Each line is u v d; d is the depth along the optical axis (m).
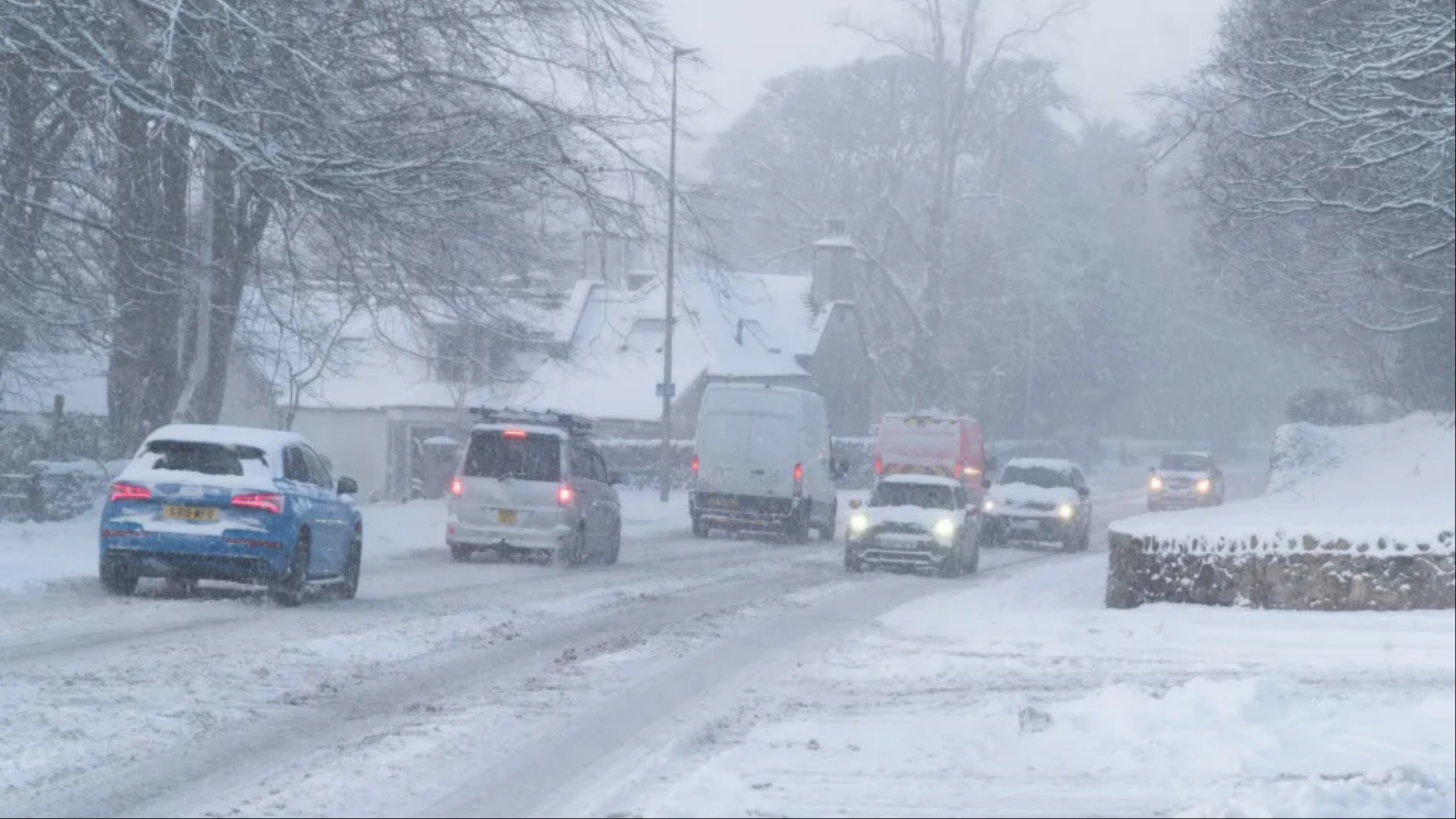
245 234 31.47
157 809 9.27
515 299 34.56
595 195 30.70
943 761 11.37
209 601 19.97
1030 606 23.62
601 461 31.34
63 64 26.66
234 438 20.12
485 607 21.22
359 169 27.81
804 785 10.34
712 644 18.53
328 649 16.23
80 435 33.88
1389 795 10.12
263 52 27.50
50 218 30.03
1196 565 21.67
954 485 31.72
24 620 17.45
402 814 9.32
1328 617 19.86
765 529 39.97
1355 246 28.72
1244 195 25.45
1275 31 25.70
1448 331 41.91
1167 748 11.98
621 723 12.77
